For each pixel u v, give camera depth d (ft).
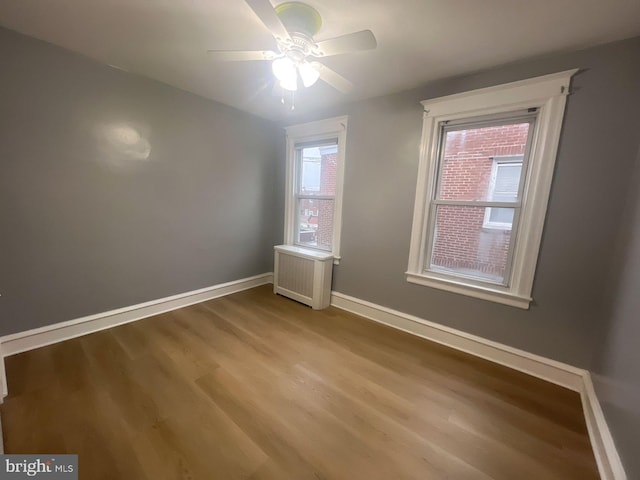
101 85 7.39
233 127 10.64
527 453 4.69
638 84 5.32
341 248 10.32
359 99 9.23
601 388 5.19
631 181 5.38
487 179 7.34
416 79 7.57
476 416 5.47
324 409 5.49
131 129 8.07
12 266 6.60
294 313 9.96
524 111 6.58
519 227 6.83
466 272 7.90
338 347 7.82
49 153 6.82
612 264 5.67
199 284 10.53
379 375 6.64
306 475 4.15
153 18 5.46
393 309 9.18
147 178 8.61
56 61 6.66
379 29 5.43
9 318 6.68
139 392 5.70
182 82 8.48
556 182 6.23
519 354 6.98
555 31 5.27
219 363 6.83
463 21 5.11
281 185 12.34
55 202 7.03
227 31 5.80
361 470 4.27
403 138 8.44
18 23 5.78
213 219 10.58
